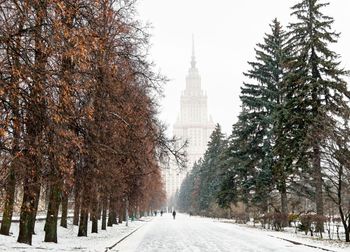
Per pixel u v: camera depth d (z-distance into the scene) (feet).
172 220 250.16
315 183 104.94
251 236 101.04
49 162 36.37
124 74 60.23
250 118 145.18
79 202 63.93
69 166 39.96
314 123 90.68
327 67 104.94
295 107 107.76
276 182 129.18
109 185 65.41
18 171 34.68
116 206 105.50
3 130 29.76
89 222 164.25
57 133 34.35
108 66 46.39
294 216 131.85
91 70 42.34
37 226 107.65
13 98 31.09
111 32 55.52
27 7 30.73
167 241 85.10
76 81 36.96
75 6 35.40
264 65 143.02
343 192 82.02
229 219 248.93
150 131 68.90
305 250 66.18
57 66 33.86
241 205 238.48
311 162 107.14
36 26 31.71
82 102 42.37
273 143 139.54
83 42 32.96
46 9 31.48
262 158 143.64
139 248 68.69
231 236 101.40
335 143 81.71
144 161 71.72
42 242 64.75
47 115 33.19
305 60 109.29
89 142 47.16
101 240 79.77
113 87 49.57
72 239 77.61
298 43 110.63
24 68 30.68
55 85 32.45
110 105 51.85
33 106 32.60
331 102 104.68
